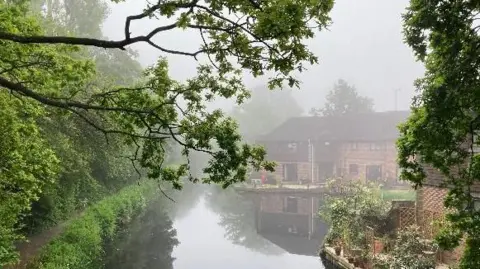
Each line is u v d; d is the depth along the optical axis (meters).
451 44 7.56
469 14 7.23
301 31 6.06
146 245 25.75
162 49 6.38
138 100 7.80
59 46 9.38
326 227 33.19
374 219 19.41
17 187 11.23
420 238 16.12
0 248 11.48
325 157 55.56
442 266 15.19
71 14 39.44
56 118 16.80
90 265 17.92
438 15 7.33
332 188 35.47
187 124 7.68
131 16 5.93
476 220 7.75
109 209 25.86
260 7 6.11
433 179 15.37
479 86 7.09
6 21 8.75
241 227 33.88
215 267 21.81
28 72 9.20
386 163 51.78
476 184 13.53
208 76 7.71
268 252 25.75
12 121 10.14
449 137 7.52
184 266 21.91
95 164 28.88
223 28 6.55
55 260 15.00
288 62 6.36
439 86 7.23
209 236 30.28
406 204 19.81
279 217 37.47
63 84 9.22
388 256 15.51
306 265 22.50
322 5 5.93
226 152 7.39
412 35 8.02
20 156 10.31
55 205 21.20
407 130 8.54
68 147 17.94
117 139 19.97
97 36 40.72
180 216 38.59
